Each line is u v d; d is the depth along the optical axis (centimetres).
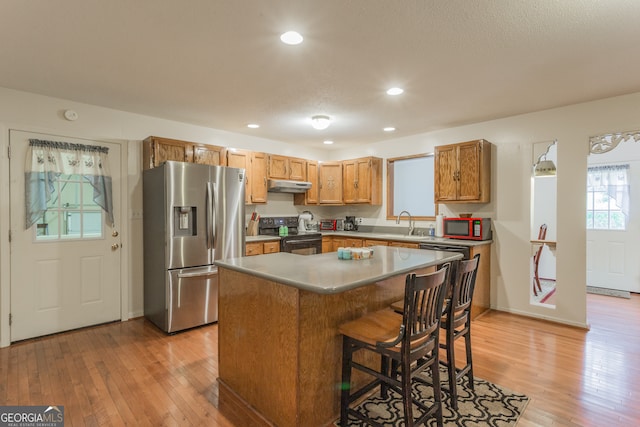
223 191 362
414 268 211
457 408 201
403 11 176
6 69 250
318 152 580
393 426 188
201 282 343
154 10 175
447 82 275
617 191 499
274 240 437
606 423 186
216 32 198
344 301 202
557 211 348
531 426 184
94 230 342
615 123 312
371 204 508
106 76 264
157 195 338
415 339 162
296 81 274
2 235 290
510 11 175
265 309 194
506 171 382
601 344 296
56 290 319
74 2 167
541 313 361
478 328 335
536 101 324
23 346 290
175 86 285
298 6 172
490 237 392
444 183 402
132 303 368
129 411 197
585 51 220
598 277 512
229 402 208
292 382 176
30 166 304
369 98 314
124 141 358
